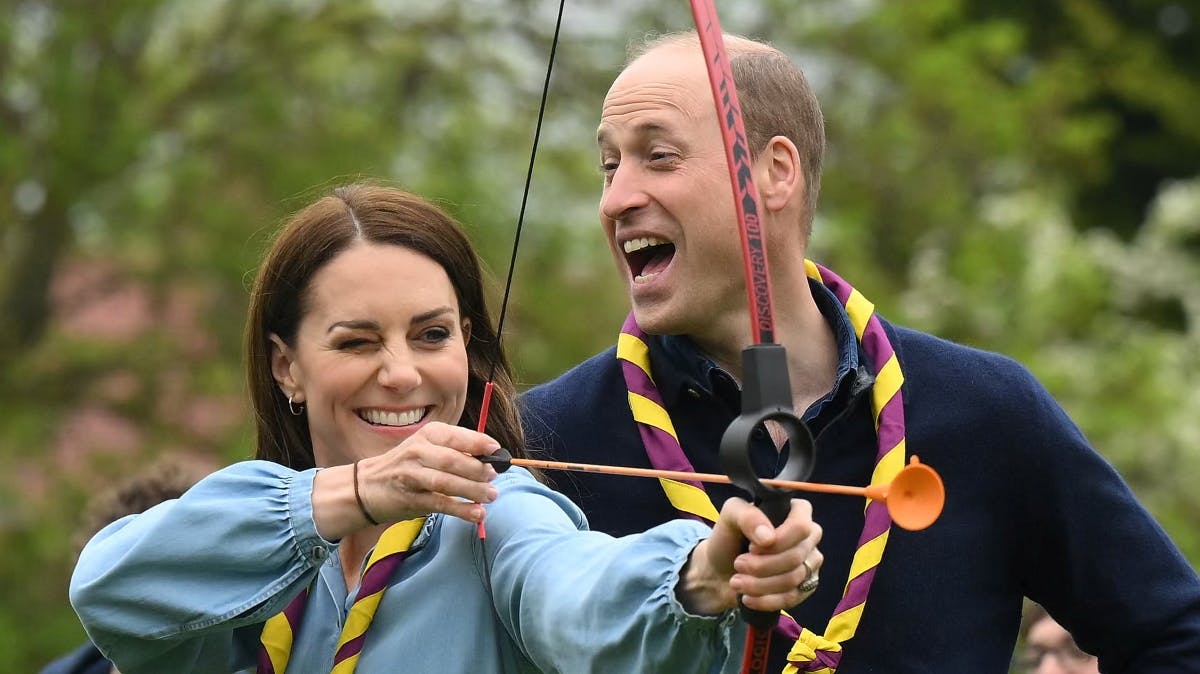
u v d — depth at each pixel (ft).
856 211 150.71
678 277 45.34
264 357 41.04
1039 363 131.23
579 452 46.96
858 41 157.07
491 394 41.09
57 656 138.72
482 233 140.46
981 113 158.61
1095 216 208.95
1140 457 123.95
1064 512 45.55
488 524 38.75
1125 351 135.23
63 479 142.82
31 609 141.08
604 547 35.55
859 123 156.35
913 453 45.34
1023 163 162.71
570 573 35.50
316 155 146.82
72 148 143.84
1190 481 122.72
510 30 150.00
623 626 33.47
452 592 38.75
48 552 140.05
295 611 39.68
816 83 157.69
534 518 38.29
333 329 39.04
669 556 33.27
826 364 46.75
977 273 140.15
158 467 62.34
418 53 149.79
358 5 150.61
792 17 155.22
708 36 34.91
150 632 37.09
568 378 48.37
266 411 41.34
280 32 150.30
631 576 33.47
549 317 144.97
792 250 46.47
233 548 36.63
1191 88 206.69
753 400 32.19
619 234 45.96
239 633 40.19
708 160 44.93
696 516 44.70
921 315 137.69
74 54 144.36
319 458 40.47
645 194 45.24
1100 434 125.59
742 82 45.98
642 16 146.72
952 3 162.09
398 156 147.13
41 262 149.18
